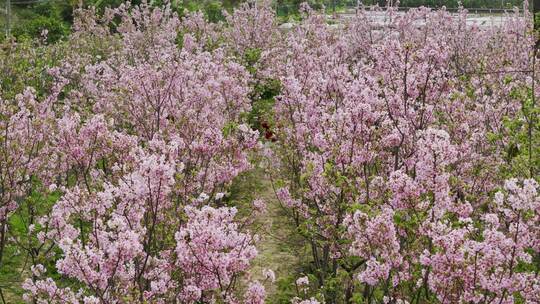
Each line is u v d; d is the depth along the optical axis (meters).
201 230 4.74
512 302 4.61
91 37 19.78
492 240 4.48
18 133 7.86
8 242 8.38
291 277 7.05
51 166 8.23
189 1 33.25
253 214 8.22
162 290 5.27
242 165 7.84
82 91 12.93
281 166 9.03
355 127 6.64
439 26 16.30
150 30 18.59
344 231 6.46
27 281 5.07
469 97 9.42
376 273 4.97
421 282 5.12
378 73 8.73
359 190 6.56
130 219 5.66
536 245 4.74
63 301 5.11
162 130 8.50
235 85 10.77
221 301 5.05
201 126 8.55
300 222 8.38
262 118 11.65
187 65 9.60
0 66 13.64
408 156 7.16
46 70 14.46
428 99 7.98
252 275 8.14
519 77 11.31
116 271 4.93
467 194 6.84
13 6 35.50
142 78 9.36
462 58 15.16
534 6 12.80
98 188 7.28
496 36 16.31
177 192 6.71
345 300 6.59
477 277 4.54
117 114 10.52
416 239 5.23
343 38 13.30
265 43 18.08
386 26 16.83
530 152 7.11
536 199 4.63
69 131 7.08
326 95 8.87
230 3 33.91
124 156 7.20
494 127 9.02
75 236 5.91
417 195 5.18
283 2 32.94
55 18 33.38
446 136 5.29
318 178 6.89
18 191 8.00
